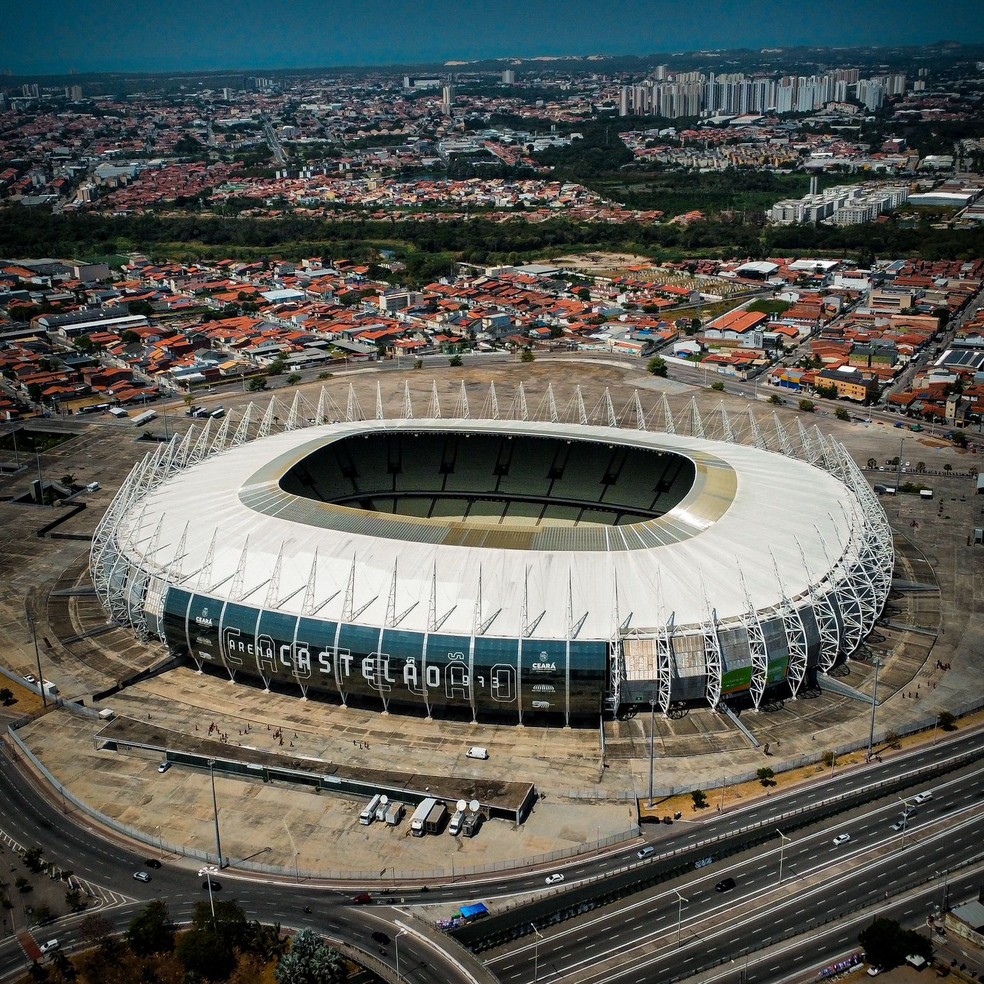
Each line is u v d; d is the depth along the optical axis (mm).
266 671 162750
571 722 154500
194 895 122500
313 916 118625
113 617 186250
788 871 124750
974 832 130375
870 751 144250
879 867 125000
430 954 112750
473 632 151750
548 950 113875
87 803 138375
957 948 112875
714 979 109688
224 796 139875
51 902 121938
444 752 147125
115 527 191625
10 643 181375
